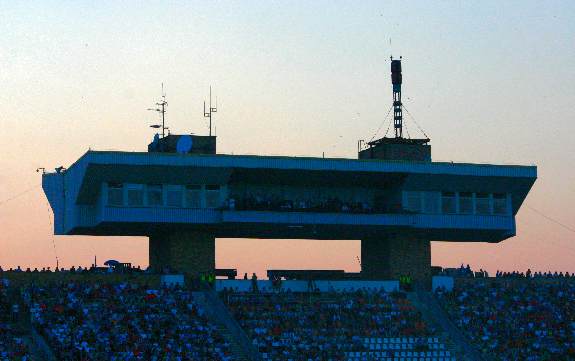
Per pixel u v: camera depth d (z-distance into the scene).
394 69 161.12
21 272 137.50
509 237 157.00
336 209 147.50
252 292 145.75
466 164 149.75
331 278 154.38
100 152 138.12
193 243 146.25
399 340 140.00
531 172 151.50
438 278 153.62
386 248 154.00
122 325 130.50
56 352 122.50
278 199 148.50
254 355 132.00
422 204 150.62
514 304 151.75
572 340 145.50
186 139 144.12
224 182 144.25
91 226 144.50
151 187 142.00
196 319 135.88
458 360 139.50
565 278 159.88
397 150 156.88
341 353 136.00
